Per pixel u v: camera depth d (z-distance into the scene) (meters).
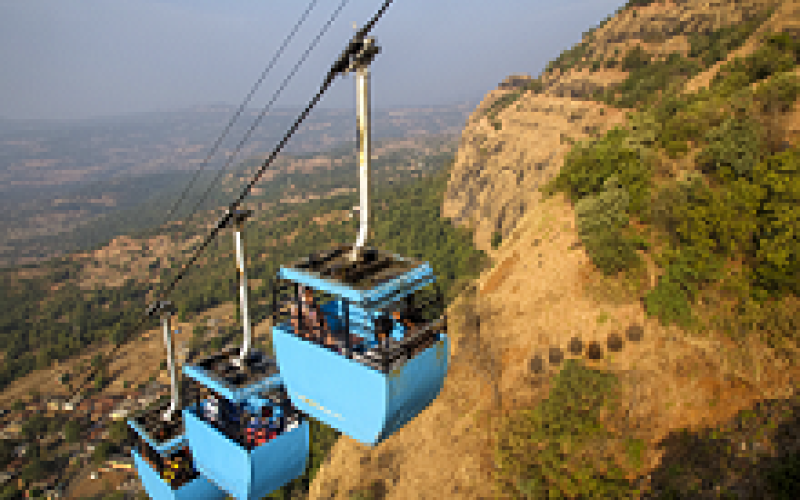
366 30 5.01
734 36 85.94
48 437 132.75
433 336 5.79
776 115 35.22
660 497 27.06
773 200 31.53
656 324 32.25
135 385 152.62
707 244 32.62
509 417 35.25
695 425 28.33
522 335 38.41
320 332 6.00
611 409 31.08
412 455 39.62
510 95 179.00
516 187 123.44
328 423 5.98
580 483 29.45
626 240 35.81
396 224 173.88
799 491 23.28
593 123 104.50
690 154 38.44
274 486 7.44
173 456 9.01
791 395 26.48
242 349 7.87
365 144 5.42
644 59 114.31
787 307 28.66
